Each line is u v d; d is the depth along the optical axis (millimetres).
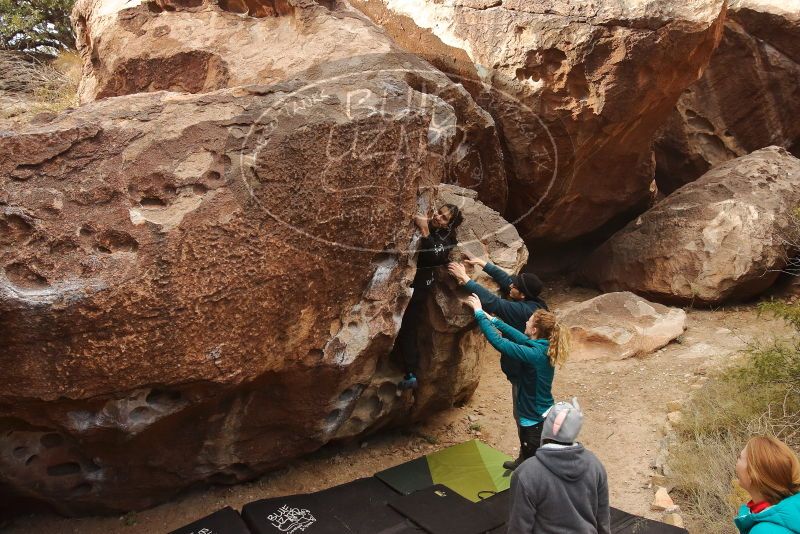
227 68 4984
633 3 5508
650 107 6227
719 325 6707
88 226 3195
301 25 5113
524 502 2928
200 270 3336
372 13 6266
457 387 5027
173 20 5395
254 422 4090
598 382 5777
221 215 3375
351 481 4379
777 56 8703
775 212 7094
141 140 3402
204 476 4164
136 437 3641
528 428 4043
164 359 3346
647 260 7309
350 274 3977
